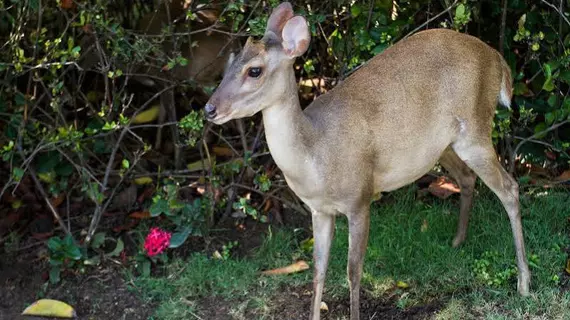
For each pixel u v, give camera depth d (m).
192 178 4.29
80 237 4.15
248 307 3.88
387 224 4.11
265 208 4.24
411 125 3.64
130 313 3.89
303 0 4.09
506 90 3.85
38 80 4.00
